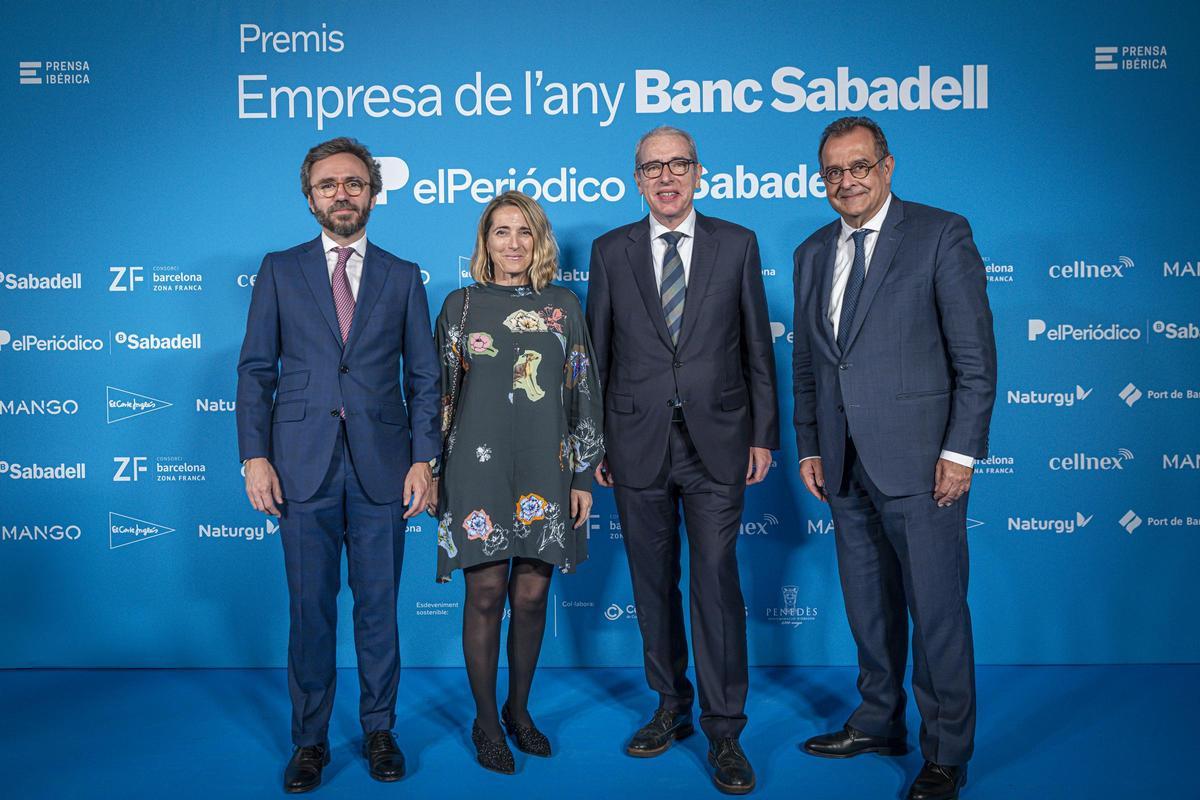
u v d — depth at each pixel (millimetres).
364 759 2559
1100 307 3213
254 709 2936
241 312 3281
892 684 2537
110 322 3277
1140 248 3195
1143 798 2256
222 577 3314
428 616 3334
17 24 3230
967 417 2211
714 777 2391
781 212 3254
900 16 3203
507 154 3270
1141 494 3232
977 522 3270
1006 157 3207
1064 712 2828
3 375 3279
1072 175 3197
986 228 3221
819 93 3229
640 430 2533
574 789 2361
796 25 3221
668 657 2645
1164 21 3160
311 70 3256
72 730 2762
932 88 3209
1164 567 3242
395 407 2488
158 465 3295
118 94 3246
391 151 3277
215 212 3268
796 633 3320
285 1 3244
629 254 2588
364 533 2457
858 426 2328
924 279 2281
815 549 3303
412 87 3266
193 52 3244
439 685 3148
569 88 3254
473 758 2559
